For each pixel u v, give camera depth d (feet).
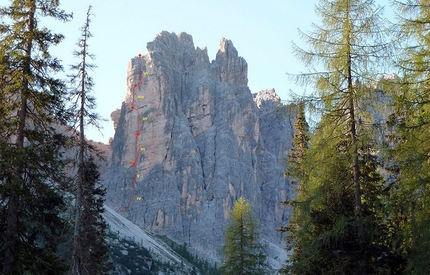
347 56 72.08
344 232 72.13
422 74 67.72
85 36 77.10
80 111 75.05
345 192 75.25
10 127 78.33
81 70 75.87
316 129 73.77
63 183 75.20
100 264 123.34
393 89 68.80
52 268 76.28
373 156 77.41
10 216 76.02
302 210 74.90
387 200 70.64
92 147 76.84
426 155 63.98
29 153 75.25
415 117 67.82
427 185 64.59
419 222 66.54
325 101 71.77
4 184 73.61
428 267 62.23
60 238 74.64
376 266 72.49
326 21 74.18
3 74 78.69
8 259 75.10
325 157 73.10
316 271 76.13
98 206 122.62
